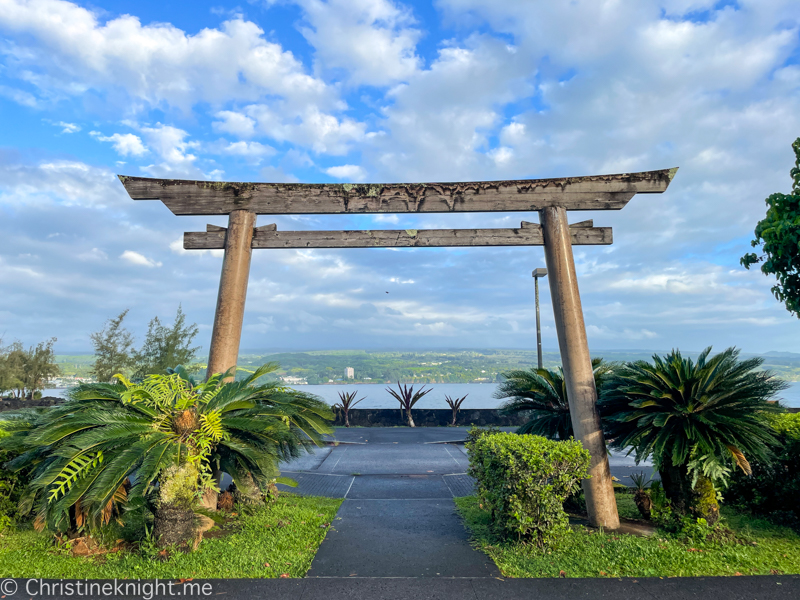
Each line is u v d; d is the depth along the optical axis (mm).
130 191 7582
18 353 27031
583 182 7305
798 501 5977
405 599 3932
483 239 7414
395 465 11203
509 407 7781
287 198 7652
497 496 5438
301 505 7109
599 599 3938
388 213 7629
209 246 7656
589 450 6340
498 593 4051
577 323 6809
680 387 5527
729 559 4805
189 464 5219
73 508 5344
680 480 5727
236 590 4086
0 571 4535
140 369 18406
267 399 6566
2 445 5441
